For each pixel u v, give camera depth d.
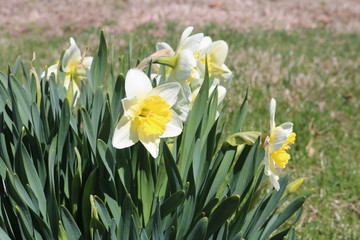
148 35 4.38
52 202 1.20
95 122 1.23
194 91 1.30
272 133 1.23
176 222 1.21
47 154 1.23
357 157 2.10
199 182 1.24
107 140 1.21
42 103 1.23
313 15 5.95
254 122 2.24
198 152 1.22
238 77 2.82
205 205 1.25
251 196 1.23
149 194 1.22
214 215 1.21
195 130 1.24
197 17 5.53
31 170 1.20
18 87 1.24
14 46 3.95
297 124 2.26
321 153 2.07
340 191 1.87
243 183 1.24
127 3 6.65
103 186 1.21
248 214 1.29
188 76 1.23
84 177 1.24
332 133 2.28
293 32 4.88
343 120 2.44
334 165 2.00
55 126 1.24
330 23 5.50
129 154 1.22
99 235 1.18
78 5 6.56
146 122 1.18
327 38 4.59
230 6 6.39
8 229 1.23
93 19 5.59
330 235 1.64
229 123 2.17
